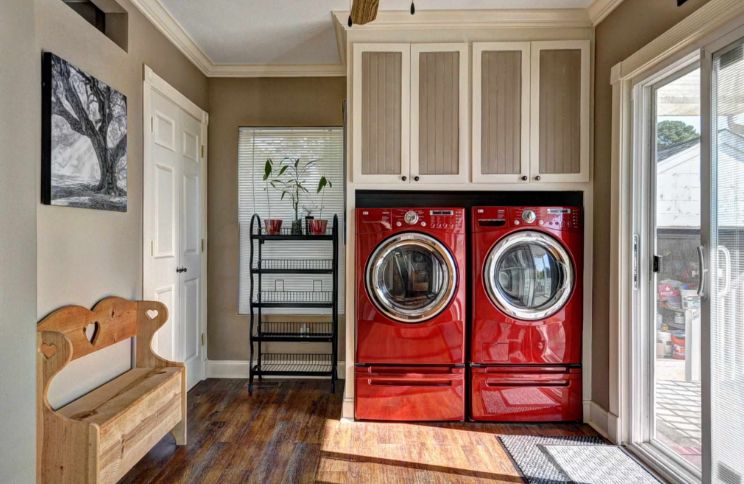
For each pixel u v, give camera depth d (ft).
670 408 7.17
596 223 8.81
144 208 8.46
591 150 8.92
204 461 7.28
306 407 9.63
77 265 6.53
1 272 3.28
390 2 8.39
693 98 6.53
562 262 8.80
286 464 7.20
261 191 11.70
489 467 7.12
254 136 11.68
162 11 8.66
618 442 7.88
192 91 10.71
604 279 8.46
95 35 6.93
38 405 5.30
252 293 10.68
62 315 6.00
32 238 3.55
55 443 5.32
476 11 8.71
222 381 11.34
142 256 8.42
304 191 11.69
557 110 8.94
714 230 5.67
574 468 7.07
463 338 8.80
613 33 8.20
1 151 3.28
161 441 8.00
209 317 11.71
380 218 8.76
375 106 8.98
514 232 8.76
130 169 8.01
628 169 7.77
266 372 10.70
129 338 7.75
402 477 6.82
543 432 8.44
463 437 8.21
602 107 8.60
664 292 7.28
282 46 10.37
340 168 11.64
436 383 8.82
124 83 7.79
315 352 11.69
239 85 11.65
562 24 8.89
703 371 5.82
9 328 3.34
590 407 8.86
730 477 5.39
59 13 6.10
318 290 11.68
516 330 8.79
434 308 8.75
